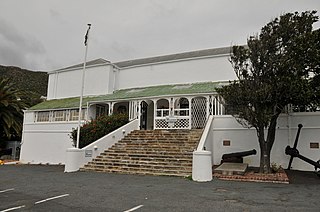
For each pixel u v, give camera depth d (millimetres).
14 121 27641
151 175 12289
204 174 10711
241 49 12680
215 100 18188
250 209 6410
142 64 26859
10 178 11789
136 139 17422
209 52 26219
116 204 6922
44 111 25359
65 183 10250
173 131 17797
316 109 14867
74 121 22969
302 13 12203
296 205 6789
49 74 30688
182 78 24781
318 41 11750
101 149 15992
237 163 14594
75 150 14438
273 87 11242
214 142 16047
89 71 27844
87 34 17344
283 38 12008
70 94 28656
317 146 14086
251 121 12180
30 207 6664
